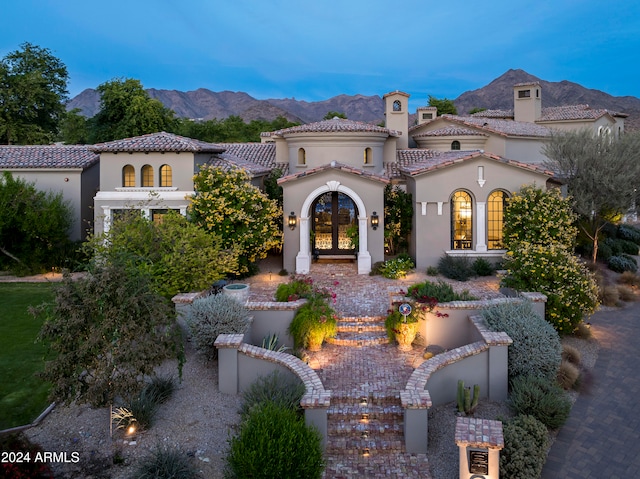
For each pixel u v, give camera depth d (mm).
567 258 19453
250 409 11992
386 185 28250
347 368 15898
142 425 12531
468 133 37844
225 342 14289
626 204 29406
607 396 15156
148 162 28578
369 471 11555
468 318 16906
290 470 9945
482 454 10086
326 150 31078
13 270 29641
